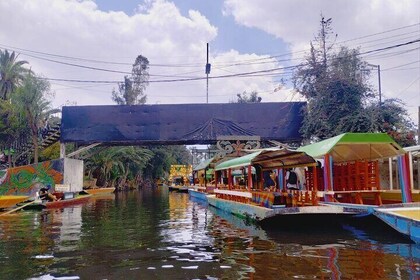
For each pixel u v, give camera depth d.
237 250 9.17
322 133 24.36
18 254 8.98
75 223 15.20
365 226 12.13
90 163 42.91
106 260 8.28
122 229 13.30
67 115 27.58
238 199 18.23
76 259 8.41
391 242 9.97
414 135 21.11
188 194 42.78
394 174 15.95
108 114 27.52
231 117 27.22
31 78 30.75
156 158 66.94
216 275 6.97
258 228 13.10
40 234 12.18
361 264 7.57
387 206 11.72
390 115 22.22
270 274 6.95
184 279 6.76
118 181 52.03
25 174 27.27
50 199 23.80
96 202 28.50
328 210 11.87
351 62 23.72
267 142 28.19
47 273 7.25
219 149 27.17
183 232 12.45
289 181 18.56
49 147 33.56
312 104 24.72
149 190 57.31
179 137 27.17
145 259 8.34
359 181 15.54
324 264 7.61
